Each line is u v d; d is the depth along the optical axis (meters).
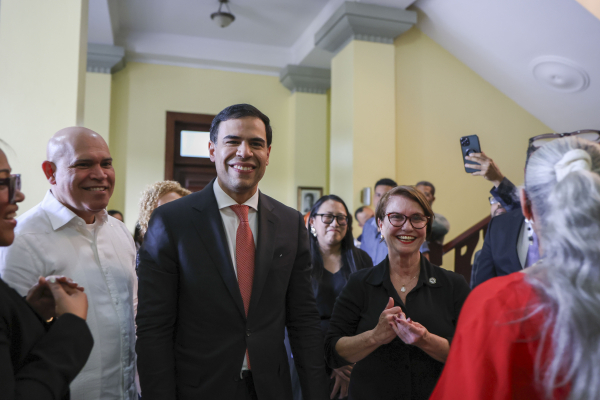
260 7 6.05
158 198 2.60
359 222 4.82
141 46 6.75
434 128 5.80
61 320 1.14
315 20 6.36
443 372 0.90
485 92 6.04
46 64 3.28
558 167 0.88
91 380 1.65
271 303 1.69
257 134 1.69
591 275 0.79
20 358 1.07
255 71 7.40
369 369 1.78
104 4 5.38
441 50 5.92
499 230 2.45
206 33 6.86
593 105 5.35
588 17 4.46
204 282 1.61
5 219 1.13
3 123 3.19
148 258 1.64
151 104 6.94
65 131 1.74
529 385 0.82
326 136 7.39
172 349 1.61
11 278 1.56
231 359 1.59
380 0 5.28
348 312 1.91
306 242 1.86
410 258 1.85
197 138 7.19
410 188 1.87
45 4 3.32
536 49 5.14
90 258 1.76
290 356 2.43
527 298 0.86
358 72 5.45
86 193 1.71
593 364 0.76
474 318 0.90
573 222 0.82
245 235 1.72
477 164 2.67
